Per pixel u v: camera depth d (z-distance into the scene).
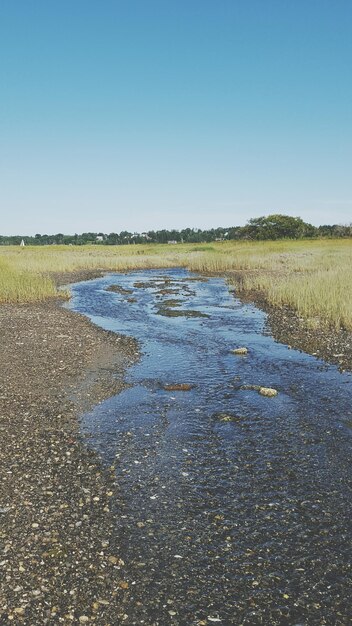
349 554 6.34
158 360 16.08
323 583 5.82
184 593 5.63
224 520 7.07
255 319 23.52
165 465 8.75
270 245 85.94
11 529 6.67
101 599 5.49
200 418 10.99
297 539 6.65
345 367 14.91
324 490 7.91
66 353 16.34
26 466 8.54
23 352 16.12
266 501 7.59
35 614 5.21
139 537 6.64
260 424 10.62
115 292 35.25
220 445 9.59
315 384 13.34
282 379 13.86
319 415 11.09
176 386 13.11
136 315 25.19
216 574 5.96
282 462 8.88
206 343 18.58
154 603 5.47
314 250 69.81
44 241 173.62
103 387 13.14
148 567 6.05
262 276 38.44
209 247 89.38
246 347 17.81
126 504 7.46
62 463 8.73
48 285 31.91
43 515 7.06
